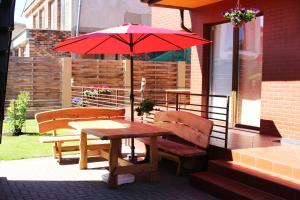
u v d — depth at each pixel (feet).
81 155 26.12
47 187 22.18
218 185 20.58
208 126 24.21
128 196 20.89
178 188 22.39
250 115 32.40
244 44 32.89
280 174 19.93
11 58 49.06
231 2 32.32
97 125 25.55
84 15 66.08
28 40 61.31
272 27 28.60
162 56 69.56
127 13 69.31
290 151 22.88
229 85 34.65
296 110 26.91
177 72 59.31
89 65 53.62
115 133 22.07
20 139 35.32
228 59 34.73
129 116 38.17
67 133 38.55
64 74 52.01
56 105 52.01
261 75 31.27
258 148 23.75
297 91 26.86
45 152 30.55
